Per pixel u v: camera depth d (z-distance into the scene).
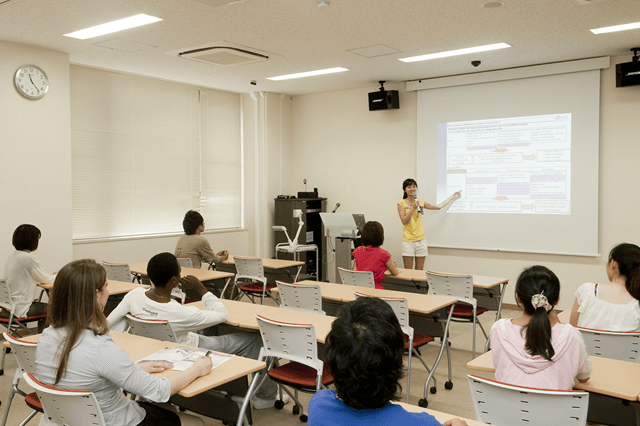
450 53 5.59
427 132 7.03
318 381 2.65
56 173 5.46
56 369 1.83
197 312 2.81
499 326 2.09
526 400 1.78
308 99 8.23
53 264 5.45
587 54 5.66
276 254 8.02
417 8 4.09
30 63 5.18
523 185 6.36
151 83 6.89
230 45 5.18
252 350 3.26
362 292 4.00
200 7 4.05
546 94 6.14
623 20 4.45
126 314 2.89
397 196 7.41
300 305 3.85
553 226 6.18
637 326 2.58
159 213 7.07
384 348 1.12
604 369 2.20
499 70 6.37
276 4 3.99
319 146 8.15
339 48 5.33
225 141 7.97
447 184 6.91
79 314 1.83
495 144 6.52
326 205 8.09
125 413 1.93
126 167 6.64
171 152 7.19
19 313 4.14
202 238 5.61
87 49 5.32
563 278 6.15
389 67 6.26
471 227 6.75
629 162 5.71
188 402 2.71
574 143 5.99
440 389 3.79
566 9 4.14
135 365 1.88
